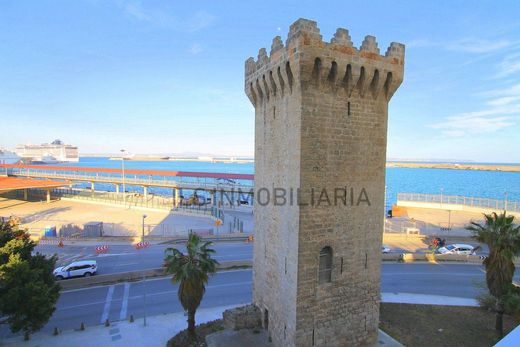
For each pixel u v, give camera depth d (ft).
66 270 134.00
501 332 90.22
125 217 264.52
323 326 74.33
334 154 72.28
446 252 172.65
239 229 215.31
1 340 90.22
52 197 368.27
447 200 243.19
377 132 77.46
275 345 80.79
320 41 66.28
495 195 412.98
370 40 72.18
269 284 84.23
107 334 93.50
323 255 74.28
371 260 79.46
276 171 79.20
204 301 115.34
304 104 67.92
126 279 133.18
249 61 89.15
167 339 90.94
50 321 101.35
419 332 91.50
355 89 73.56
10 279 83.41
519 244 87.40
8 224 107.55
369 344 81.20
